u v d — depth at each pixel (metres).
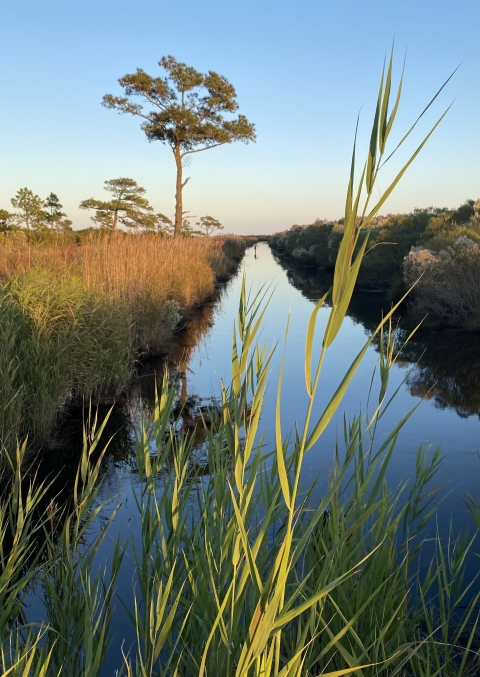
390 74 0.85
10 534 3.50
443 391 7.42
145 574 1.89
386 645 1.83
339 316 0.89
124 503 4.16
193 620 1.80
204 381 8.28
